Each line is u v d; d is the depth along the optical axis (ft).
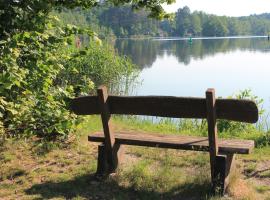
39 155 19.75
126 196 15.30
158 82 68.18
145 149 19.88
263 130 26.61
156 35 351.05
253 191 15.30
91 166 17.99
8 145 20.70
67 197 15.42
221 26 400.47
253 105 14.06
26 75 19.35
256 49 165.58
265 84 65.41
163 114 15.44
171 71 85.87
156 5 24.56
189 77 75.87
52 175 17.43
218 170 14.76
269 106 40.47
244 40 283.79
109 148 16.53
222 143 15.35
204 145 15.14
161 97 15.26
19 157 19.54
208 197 14.69
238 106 14.24
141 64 100.48
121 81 43.09
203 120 28.37
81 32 20.77
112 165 16.79
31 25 19.58
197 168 17.66
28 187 16.37
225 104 14.37
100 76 41.04
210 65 99.40
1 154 19.75
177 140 15.93
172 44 220.43
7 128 20.88
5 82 16.90
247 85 64.80
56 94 20.89
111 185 16.07
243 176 16.96
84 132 23.49
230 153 15.10
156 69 89.81
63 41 20.27
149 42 246.47
